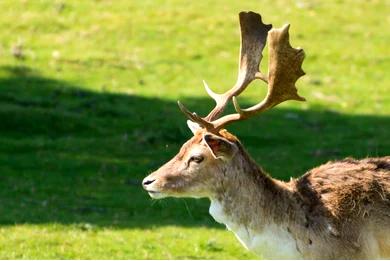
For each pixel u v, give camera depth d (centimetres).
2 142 2758
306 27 4372
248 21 1205
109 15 4353
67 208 2117
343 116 3400
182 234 1875
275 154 2797
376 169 1159
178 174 1098
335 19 4512
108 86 3572
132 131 3022
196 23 4306
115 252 1689
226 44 4106
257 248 1108
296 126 3209
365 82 3841
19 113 3038
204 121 1108
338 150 2873
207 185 1098
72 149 2745
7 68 3675
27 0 4462
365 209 1130
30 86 3494
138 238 1819
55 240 1766
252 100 3497
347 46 4209
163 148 2827
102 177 2459
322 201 1127
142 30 4206
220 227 1981
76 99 3372
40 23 4222
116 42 4072
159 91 3550
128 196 2272
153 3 4534
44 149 2733
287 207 1109
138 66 3819
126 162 2634
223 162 1093
